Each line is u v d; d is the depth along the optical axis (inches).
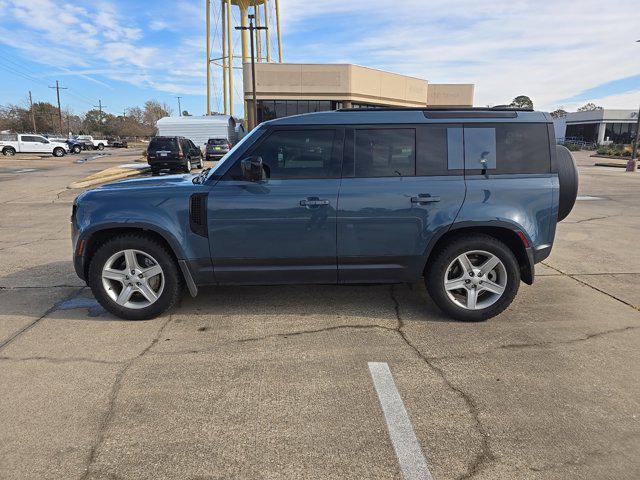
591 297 199.0
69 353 147.9
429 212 163.9
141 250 167.9
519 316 177.9
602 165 1202.0
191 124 1614.2
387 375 134.5
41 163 1252.5
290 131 165.5
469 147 166.4
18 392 125.4
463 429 110.5
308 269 169.0
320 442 106.1
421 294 202.2
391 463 99.4
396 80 1541.6
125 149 2541.8
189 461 100.2
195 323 171.5
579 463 99.2
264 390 126.9
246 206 163.3
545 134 168.6
